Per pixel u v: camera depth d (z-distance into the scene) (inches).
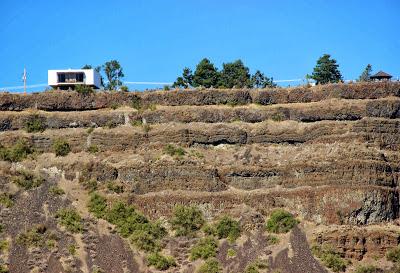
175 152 7647.6
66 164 7667.3
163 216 7268.7
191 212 7229.3
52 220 7263.8
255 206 7273.6
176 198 7322.8
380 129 7475.4
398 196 7249.0
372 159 7263.8
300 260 6786.4
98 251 7017.7
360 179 7175.2
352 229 6948.8
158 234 7145.7
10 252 7007.9
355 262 6811.0
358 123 7509.8
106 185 7529.5
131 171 7539.4
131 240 7111.2
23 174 7588.6
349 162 7234.3
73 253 6993.1
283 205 7268.7
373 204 7106.3
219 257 6904.5
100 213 7322.8
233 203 7293.3
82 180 7573.8
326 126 7598.4
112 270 6875.0
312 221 7140.8
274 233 7062.0
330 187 7190.0
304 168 7352.4
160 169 7495.1
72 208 7362.2
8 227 7204.7
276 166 7495.1
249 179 7460.6
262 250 6914.4
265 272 6727.4
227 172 7485.2
